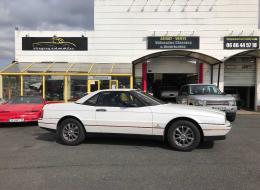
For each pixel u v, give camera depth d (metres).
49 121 8.06
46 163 6.04
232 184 4.79
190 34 19.75
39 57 20.05
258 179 5.04
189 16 19.78
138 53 19.94
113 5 19.91
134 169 5.62
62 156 6.63
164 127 7.28
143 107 7.50
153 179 5.04
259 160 6.29
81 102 8.00
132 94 7.70
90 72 18.02
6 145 7.89
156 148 7.46
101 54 20.00
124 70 18.47
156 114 7.34
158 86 20.95
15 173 5.38
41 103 12.38
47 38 20.02
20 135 9.49
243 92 20.95
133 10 19.86
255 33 19.66
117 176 5.20
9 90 17.89
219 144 7.99
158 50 19.84
